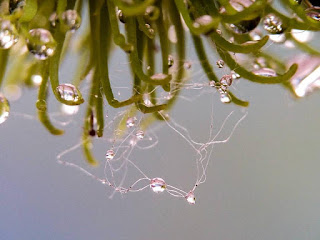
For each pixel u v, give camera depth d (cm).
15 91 10
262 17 9
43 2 9
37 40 9
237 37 9
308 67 10
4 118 9
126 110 10
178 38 10
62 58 10
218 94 10
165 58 9
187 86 10
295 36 10
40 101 9
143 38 9
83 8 10
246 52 9
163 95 10
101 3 9
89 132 10
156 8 9
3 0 9
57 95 9
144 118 10
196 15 9
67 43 10
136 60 9
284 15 9
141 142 10
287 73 9
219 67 9
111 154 10
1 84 9
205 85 10
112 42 10
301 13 9
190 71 10
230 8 9
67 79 10
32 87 10
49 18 9
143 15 9
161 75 9
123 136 10
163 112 10
